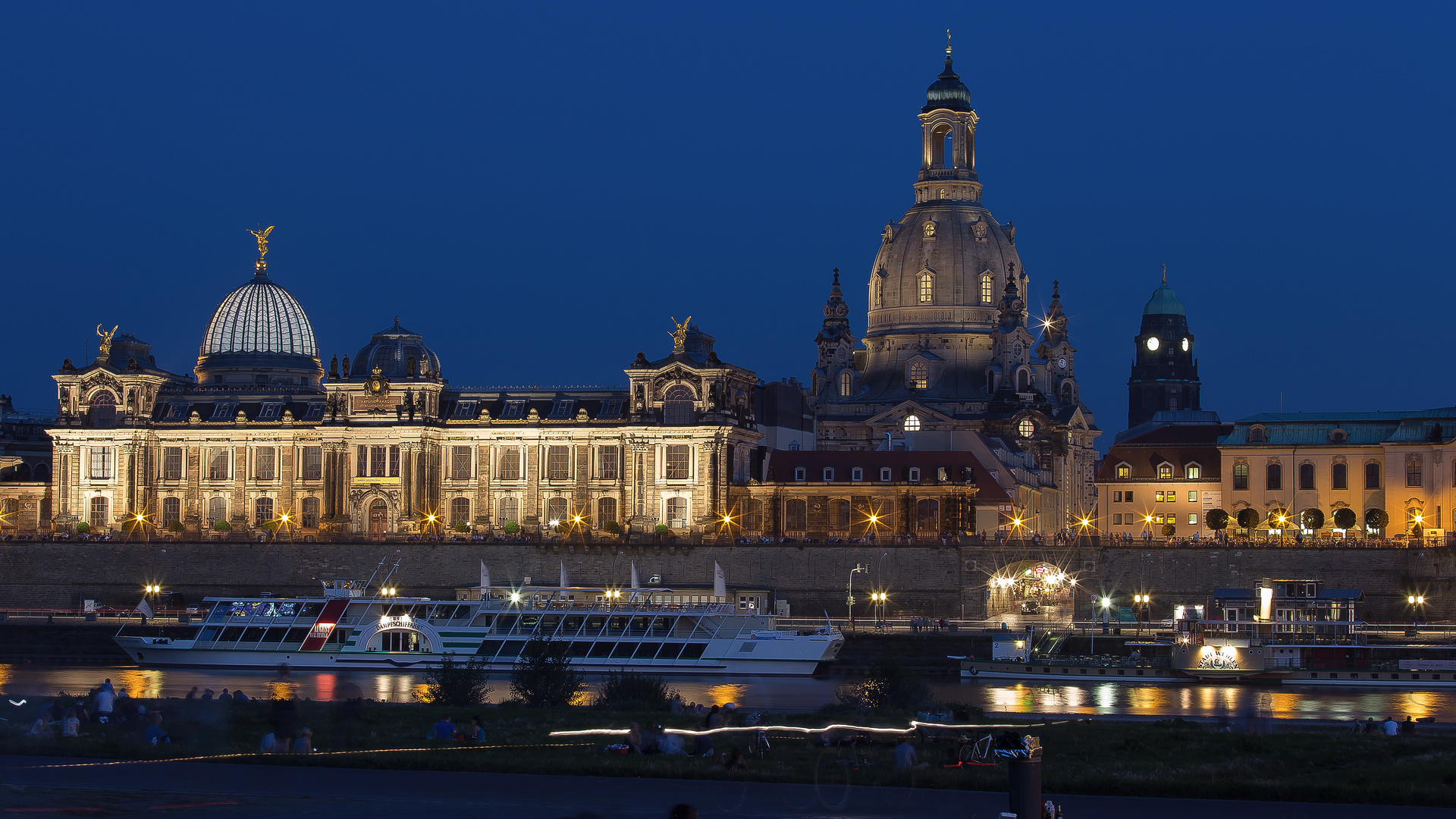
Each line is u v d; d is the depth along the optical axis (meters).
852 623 199.50
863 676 171.00
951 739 102.81
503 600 182.50
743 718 114.31
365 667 173.62
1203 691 157.50
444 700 128.38
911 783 87.31
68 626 194.12
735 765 90.75
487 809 80.38
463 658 172.25
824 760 94.62
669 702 128.38
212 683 160.25
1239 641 171.50
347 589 183.25
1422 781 88.62
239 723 107.94
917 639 182.88
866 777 88.50
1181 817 80.12
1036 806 67.62
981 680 169.62
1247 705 143.50
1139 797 85.69
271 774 89.19
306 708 118.06
